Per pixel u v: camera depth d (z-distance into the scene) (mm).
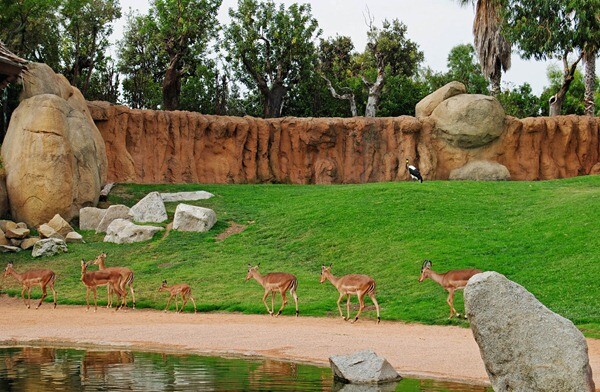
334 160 52875
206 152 51406
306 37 68875
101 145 44531
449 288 24078
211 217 39219
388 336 21109
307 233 36812
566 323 11281
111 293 29797
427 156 51656
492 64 61406
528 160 52625
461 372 15750
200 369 15969
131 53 72250
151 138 49719
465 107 50875
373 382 14578
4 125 46250
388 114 69562
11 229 37094
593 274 25516
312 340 20297
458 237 33000
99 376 14953
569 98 77875
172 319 25625
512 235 32250
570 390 10969
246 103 74938
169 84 64500
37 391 13336
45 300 30406
